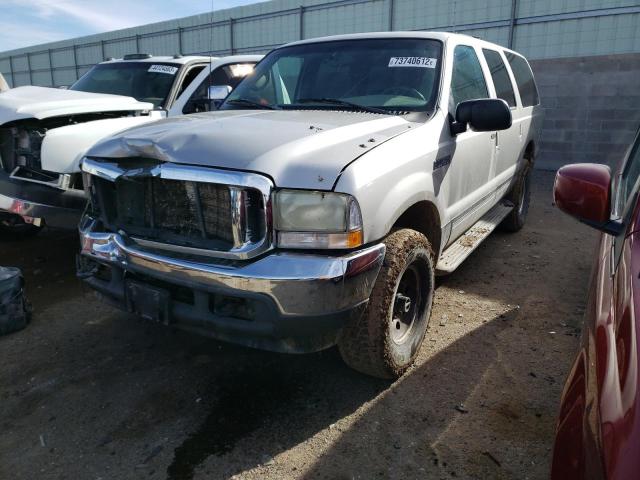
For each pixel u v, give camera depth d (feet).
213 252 7.78
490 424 8.66
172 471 7.65
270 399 9.36
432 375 10.07
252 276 7.38
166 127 9.23
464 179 12.16
